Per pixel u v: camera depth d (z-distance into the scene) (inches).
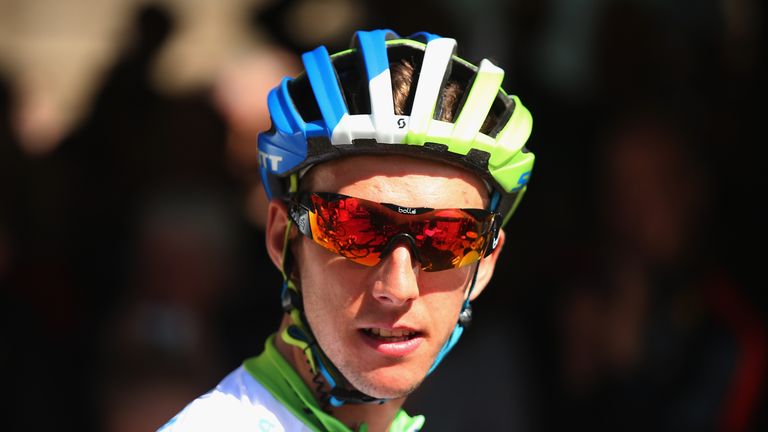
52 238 579.5
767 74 602.9
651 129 566.9
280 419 284.8
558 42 665.6
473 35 633.0
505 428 525.7
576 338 560.1
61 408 540.4
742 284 561.9
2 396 538.6
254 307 562.6
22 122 716.7
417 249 267.1
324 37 663.1
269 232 294.0
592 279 563.8
